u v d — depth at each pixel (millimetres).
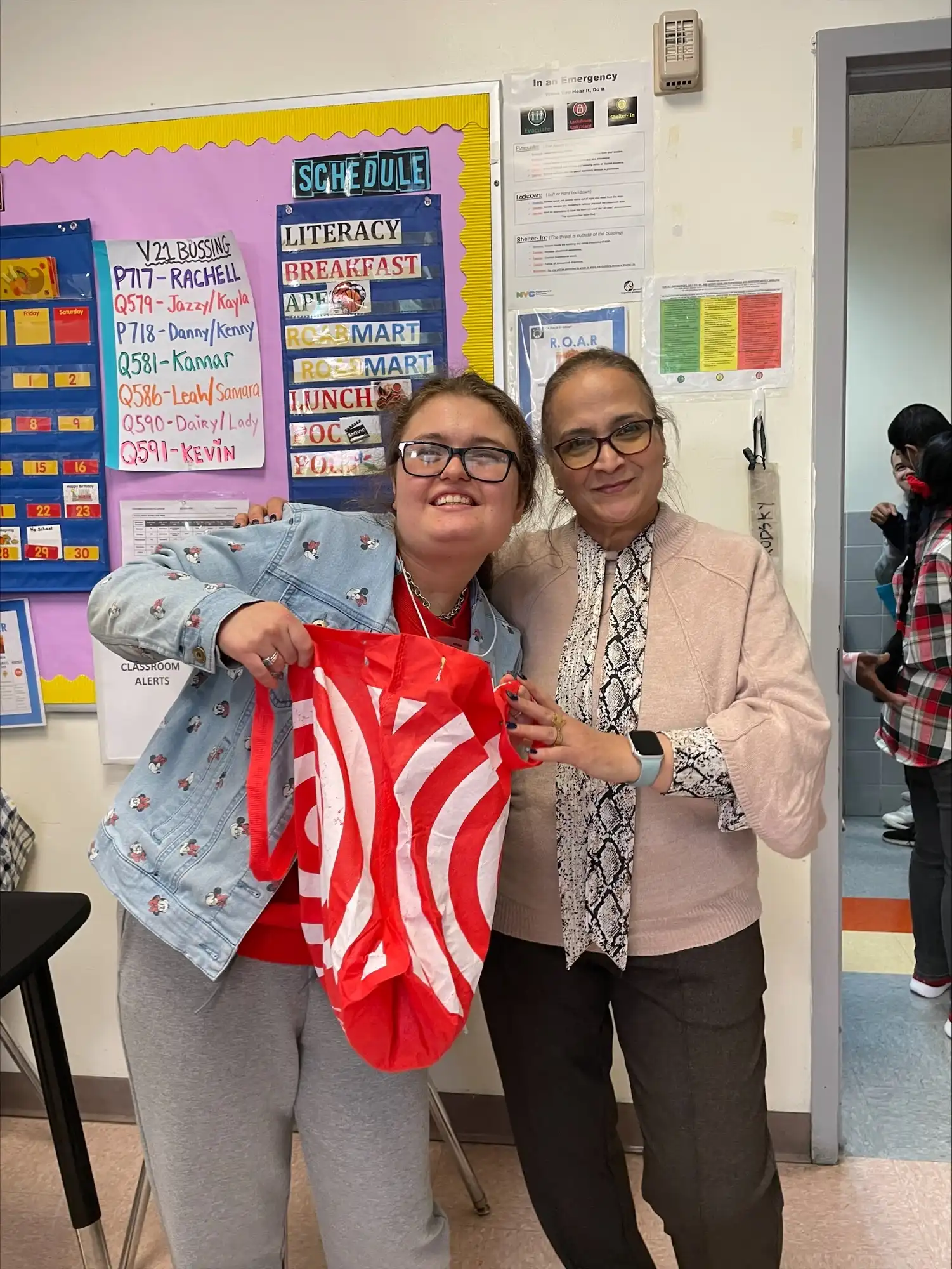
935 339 3463
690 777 979
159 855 980
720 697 1057
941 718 2070
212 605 899
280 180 1636
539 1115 1149
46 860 1841
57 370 1728
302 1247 1507
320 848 957
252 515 1320
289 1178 1103
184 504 1723
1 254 1722
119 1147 1778
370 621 1023
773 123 1522
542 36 1562
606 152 1564
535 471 1131
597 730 1050
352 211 1621
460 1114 1771
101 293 1703
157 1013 986
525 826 1124
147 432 1715
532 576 1199
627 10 1538
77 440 1734
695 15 1500
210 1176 1004
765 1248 1104
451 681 948
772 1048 1670
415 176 1602
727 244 1553
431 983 938
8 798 1833
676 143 1549
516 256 1603
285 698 1012
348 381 1646
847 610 3580
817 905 1625
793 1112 1673
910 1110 1832
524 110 1576
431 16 1585
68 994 1871
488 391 1044
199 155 1651
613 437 1036
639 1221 1520
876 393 3518
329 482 1668
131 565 983
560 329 1603
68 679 1795
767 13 1508
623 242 1576
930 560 2025
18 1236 1540
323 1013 1024
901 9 1479
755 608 1078
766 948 1652
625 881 1061
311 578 1021
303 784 967
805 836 1025
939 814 2201
